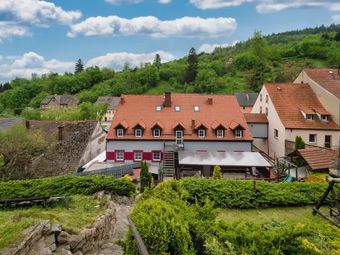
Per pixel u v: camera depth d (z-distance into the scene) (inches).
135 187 1051.9
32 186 1017.5
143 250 258.4
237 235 359.6
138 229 330.6
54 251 520.1
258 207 822.5
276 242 358.0
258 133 1958.7
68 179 1031.0
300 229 375.9
